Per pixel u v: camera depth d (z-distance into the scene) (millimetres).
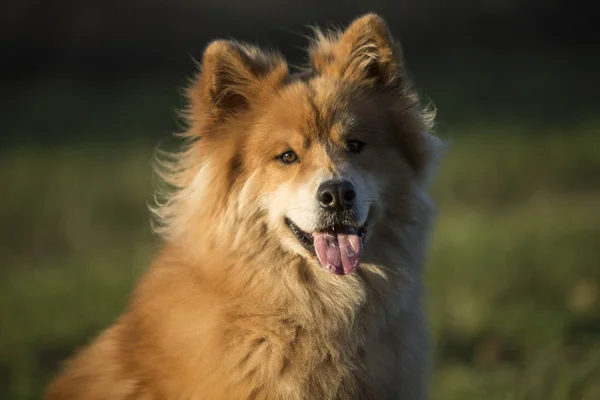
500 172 22141
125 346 7008
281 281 7000
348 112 7316
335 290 7027
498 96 32219
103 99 32719
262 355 6621
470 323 11406
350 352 6910
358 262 6906
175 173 7840
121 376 6895
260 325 6719
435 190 20859
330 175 6992
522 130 26812
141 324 6965
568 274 13273
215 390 6512
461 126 27844
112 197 20281
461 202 19891
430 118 7844
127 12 38500
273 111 7359
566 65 37094
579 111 29375
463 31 40875
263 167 7246
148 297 6988
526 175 22109
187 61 36219
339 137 7262
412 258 7434
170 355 6633
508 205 19547
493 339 10922
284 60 7945
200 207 7223
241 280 6910
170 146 25312
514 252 14445
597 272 13289
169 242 7414
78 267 14938
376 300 7141
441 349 10641
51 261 15875
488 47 40062
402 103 7625
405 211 7434
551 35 41219
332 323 6938
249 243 7043
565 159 23203
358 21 7637
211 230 7062
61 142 26812
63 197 20359
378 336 7098
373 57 7660
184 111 7863
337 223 6945
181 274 6977
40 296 12938
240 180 7207
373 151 7355
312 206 6953
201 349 6535
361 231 7074
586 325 11289
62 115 30594
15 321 11734
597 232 16031
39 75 35719
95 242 17141
